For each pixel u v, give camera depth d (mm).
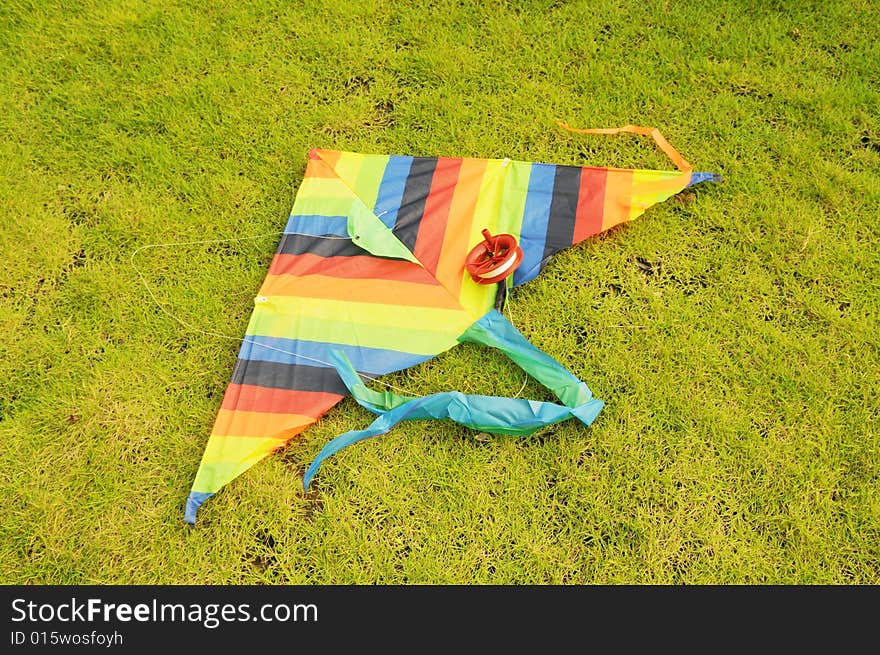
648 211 2350
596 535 1966
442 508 2010
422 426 2090
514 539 1972
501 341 2088
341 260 2195
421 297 2143
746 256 2273
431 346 2105
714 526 1953
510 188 2270
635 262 2297
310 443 2086
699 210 2342
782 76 2537
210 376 2215
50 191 2529
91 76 2734
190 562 1986
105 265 2396
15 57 2770
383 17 2783
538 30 2688
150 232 2443
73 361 2248
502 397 2057
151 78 2713
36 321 2314
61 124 2648
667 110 2518
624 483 2010
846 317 2164
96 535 2021
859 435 2020
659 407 2080
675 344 2158
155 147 2584
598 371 2146
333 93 2660
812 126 2453
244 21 2791
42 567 1991
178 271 2381
